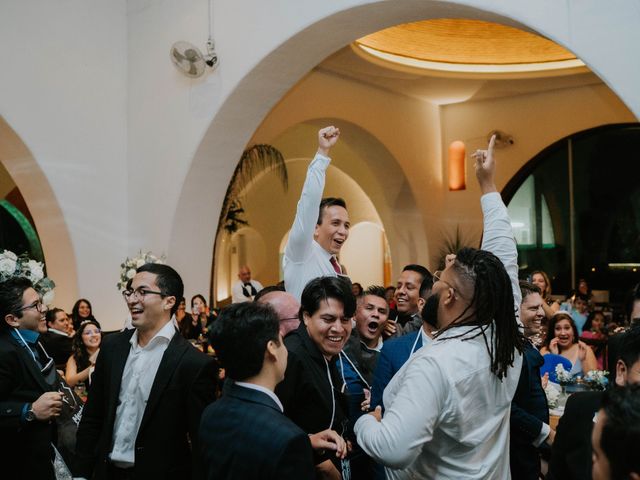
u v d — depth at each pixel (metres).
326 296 2.60
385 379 2.93
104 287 8.40
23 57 7.81
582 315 9.65
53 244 8.34
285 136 12.95
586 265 12.90
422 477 2.14
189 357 2.95
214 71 7.67
